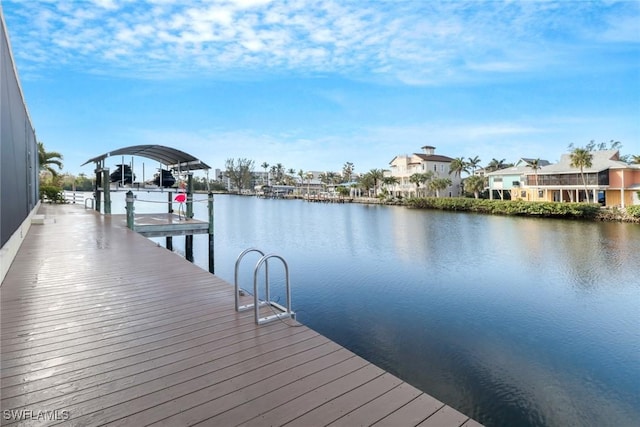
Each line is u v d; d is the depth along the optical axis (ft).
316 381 8.13
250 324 11.55
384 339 26.16
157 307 13.10
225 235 80.79
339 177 288.30
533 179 134.82
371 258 56.03
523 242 70.08
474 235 79.77
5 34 20.93
